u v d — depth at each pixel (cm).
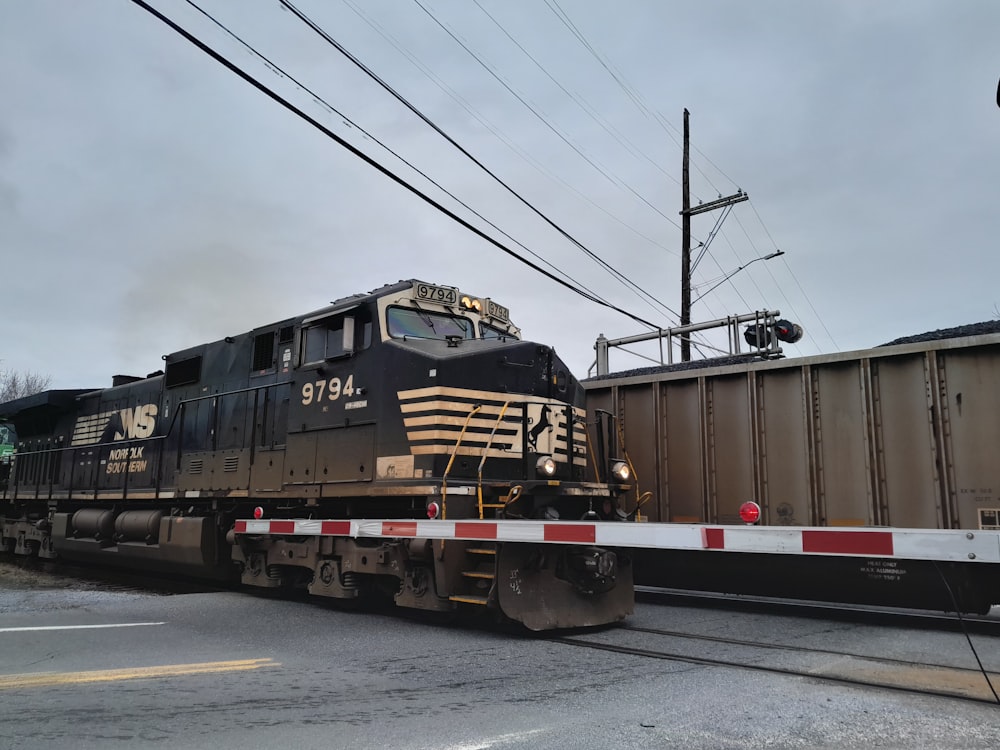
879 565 812
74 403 1692
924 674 560
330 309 952
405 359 837
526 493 777
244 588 1139
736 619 852
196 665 577
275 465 998
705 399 1031
